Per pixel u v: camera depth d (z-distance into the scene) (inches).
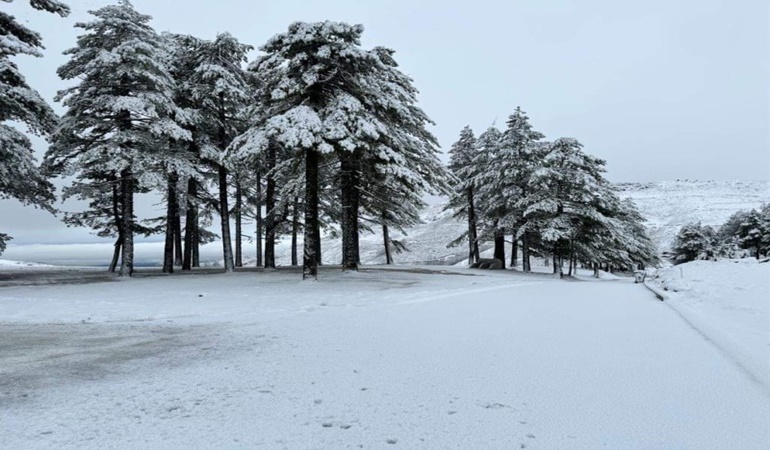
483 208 1434.5
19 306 442.0
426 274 894.4
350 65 697.0
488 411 150.7
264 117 727.1
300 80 687.7
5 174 698.2
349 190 902.4
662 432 133.1
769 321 312.0
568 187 1286.9
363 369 204.1
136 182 930.7
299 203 1109.7
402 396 166.6
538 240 1412.4
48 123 761.0
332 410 152.5
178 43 986.7
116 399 164.7
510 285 676.7
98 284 690.8
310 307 421.1
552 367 205.8
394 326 316.2
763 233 2687.0
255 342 267.0
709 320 330.3
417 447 123.3
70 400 163.5
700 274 641.0
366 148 690.8
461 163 1556.3
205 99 933.8
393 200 1107.3
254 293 550.6
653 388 174.6
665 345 250.7
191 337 284.5
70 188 848.9
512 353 233.3
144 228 996.6
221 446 124.3
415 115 909.8
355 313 381.1
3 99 658.2
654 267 2431.1
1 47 645.3
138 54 784.9
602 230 1307.8
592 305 432.8
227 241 967.6
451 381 185.0
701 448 122.3
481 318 351.3
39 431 134.6
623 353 232.2
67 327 327.3
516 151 1277.1
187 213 1120.8
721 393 167.9
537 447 123.1
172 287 629.9
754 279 510.6
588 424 139.4
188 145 969.5
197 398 165.6
